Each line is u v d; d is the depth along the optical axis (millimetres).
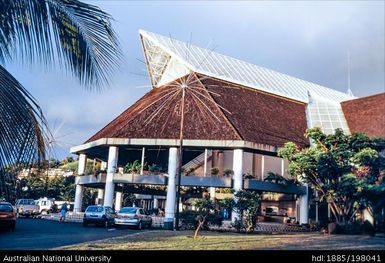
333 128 43031
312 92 50281
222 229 27297
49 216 39281
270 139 37031
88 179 38062
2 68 5418
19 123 5379
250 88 45500
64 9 6062
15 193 5402
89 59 6223
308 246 15891
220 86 42469
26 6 5824
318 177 28516
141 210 29578
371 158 25578
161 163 39875
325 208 35656
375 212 25172
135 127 36156
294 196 38844
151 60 47219
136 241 16859
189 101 38594
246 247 14945
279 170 38625
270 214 39344
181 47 46250
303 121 44500
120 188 39312
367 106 44031
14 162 5359
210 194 35000
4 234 19406
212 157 38031
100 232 22953
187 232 23828
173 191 33469
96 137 39594
